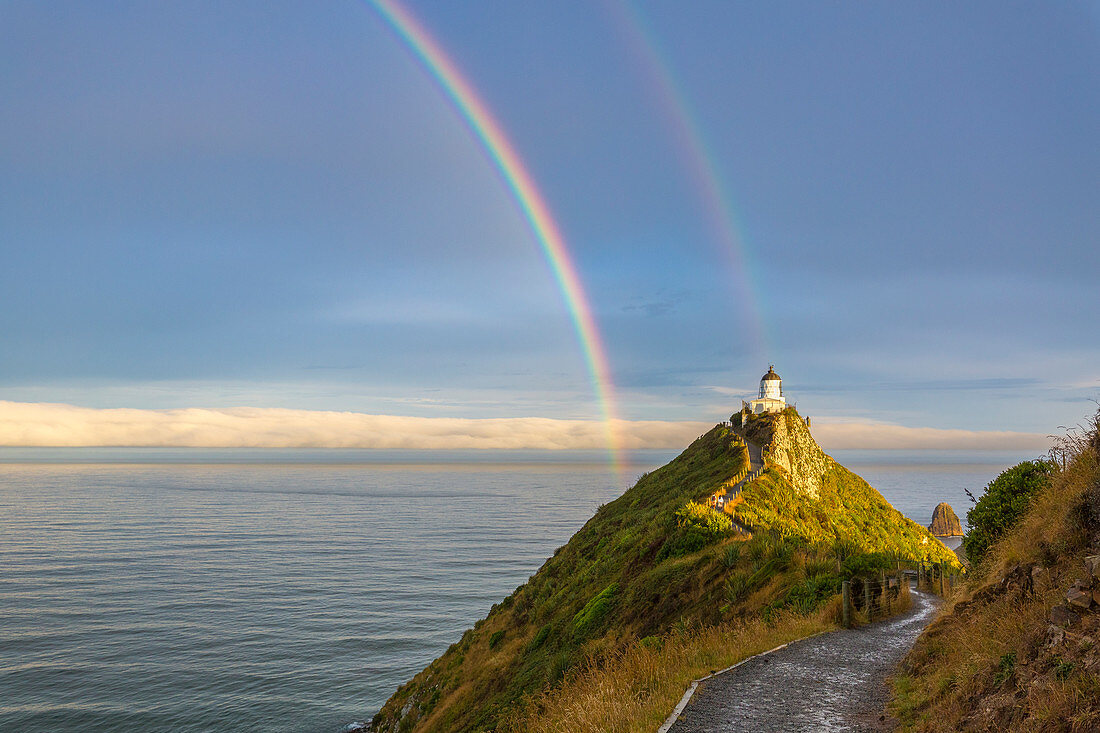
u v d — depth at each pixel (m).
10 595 161.50
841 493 75.19
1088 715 7.32
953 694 10.53
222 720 86.69
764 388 90.38
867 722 11.44
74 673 104.75
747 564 27.88
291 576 189.12
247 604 152.88
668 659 16.50
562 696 16.42
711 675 14.55
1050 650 8.95
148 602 154.88
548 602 45.97
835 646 17.34
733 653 16.62
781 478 60.06
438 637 125.00
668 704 12.59
